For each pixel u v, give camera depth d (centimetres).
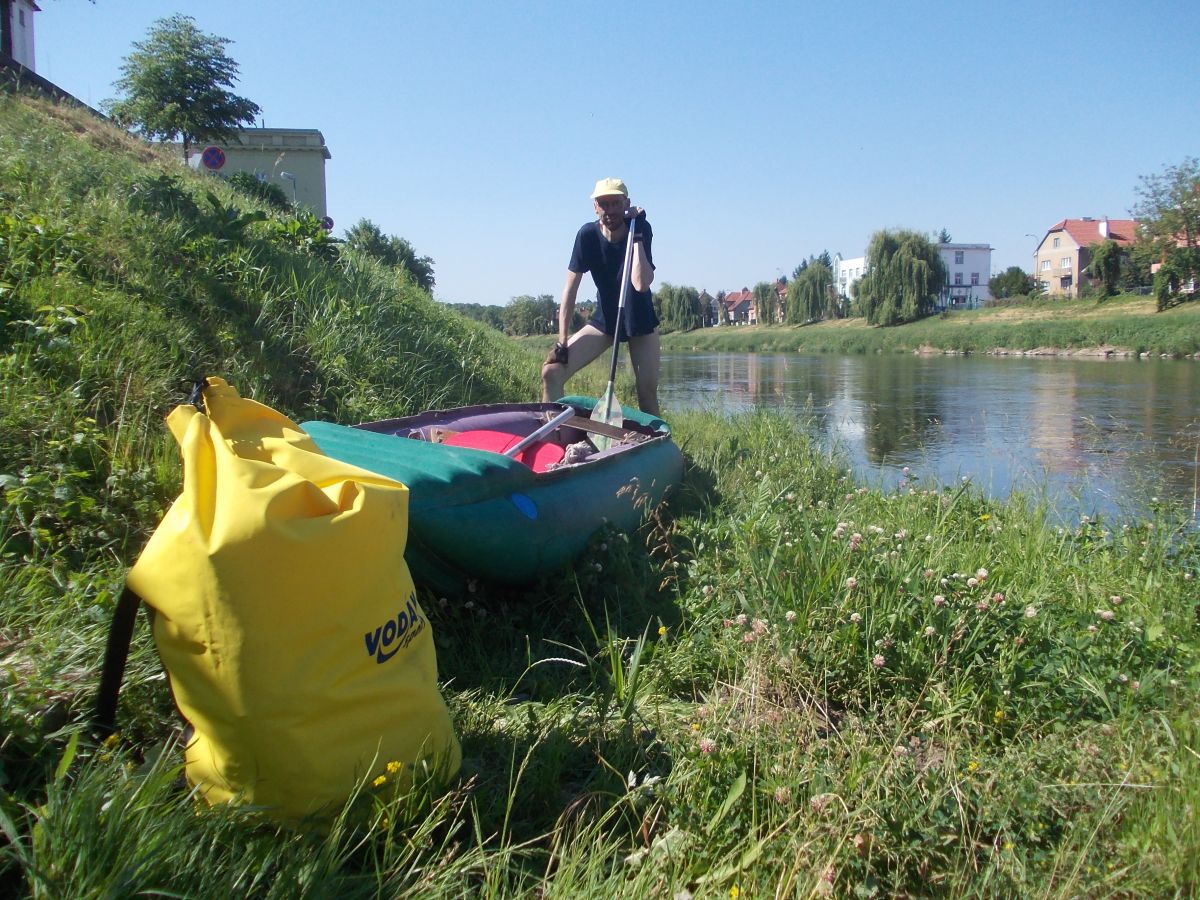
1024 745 262
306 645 192
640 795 229
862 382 1881
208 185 1159
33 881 157
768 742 240
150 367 455
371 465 323
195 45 1866
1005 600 326
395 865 194
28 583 280
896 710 280
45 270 504
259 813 190
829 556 353
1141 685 277
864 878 196
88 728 214
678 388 1697
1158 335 3234
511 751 249
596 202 615
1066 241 7769
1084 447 905
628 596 367
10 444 356
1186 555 426
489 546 329
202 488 196
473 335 1088
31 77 1448
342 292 769
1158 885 195
